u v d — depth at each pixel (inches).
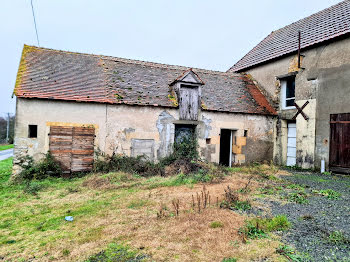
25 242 134.4
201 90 437.7
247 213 174.1
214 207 185.5
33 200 214.5
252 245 125.5
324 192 232.2
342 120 339.9
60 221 164.6
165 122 375.9
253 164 420.2
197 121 395.5
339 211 180.2
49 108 315.3
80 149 325.7
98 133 336.5
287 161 443.2
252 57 556.4
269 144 455.5
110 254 119.0
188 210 178.2
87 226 154.4
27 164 304.5
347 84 335.6
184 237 134.5
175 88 398.3
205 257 114.3
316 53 381.7
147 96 376.5
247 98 466.0
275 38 542.9
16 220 167.8
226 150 446.6
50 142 312.7
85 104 331.3
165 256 115.8
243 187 249.3
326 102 362.9
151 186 255.0
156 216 167.8
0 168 417.7
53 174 310.7
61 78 358.6
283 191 239.0
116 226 152.0
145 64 466.6
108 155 335.6
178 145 383.2
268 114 446.0
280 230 145.4
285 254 116.3
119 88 373.1
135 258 114.9
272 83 474.3
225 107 416.2
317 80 378.3
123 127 350.0
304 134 396.2
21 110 304.7
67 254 120.5
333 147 350.0
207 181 277.6
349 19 362.6
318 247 124.8
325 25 407.2
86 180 284.4
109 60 441.1
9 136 1667.1
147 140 364.2
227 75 526.0
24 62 368.8
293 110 420.2
